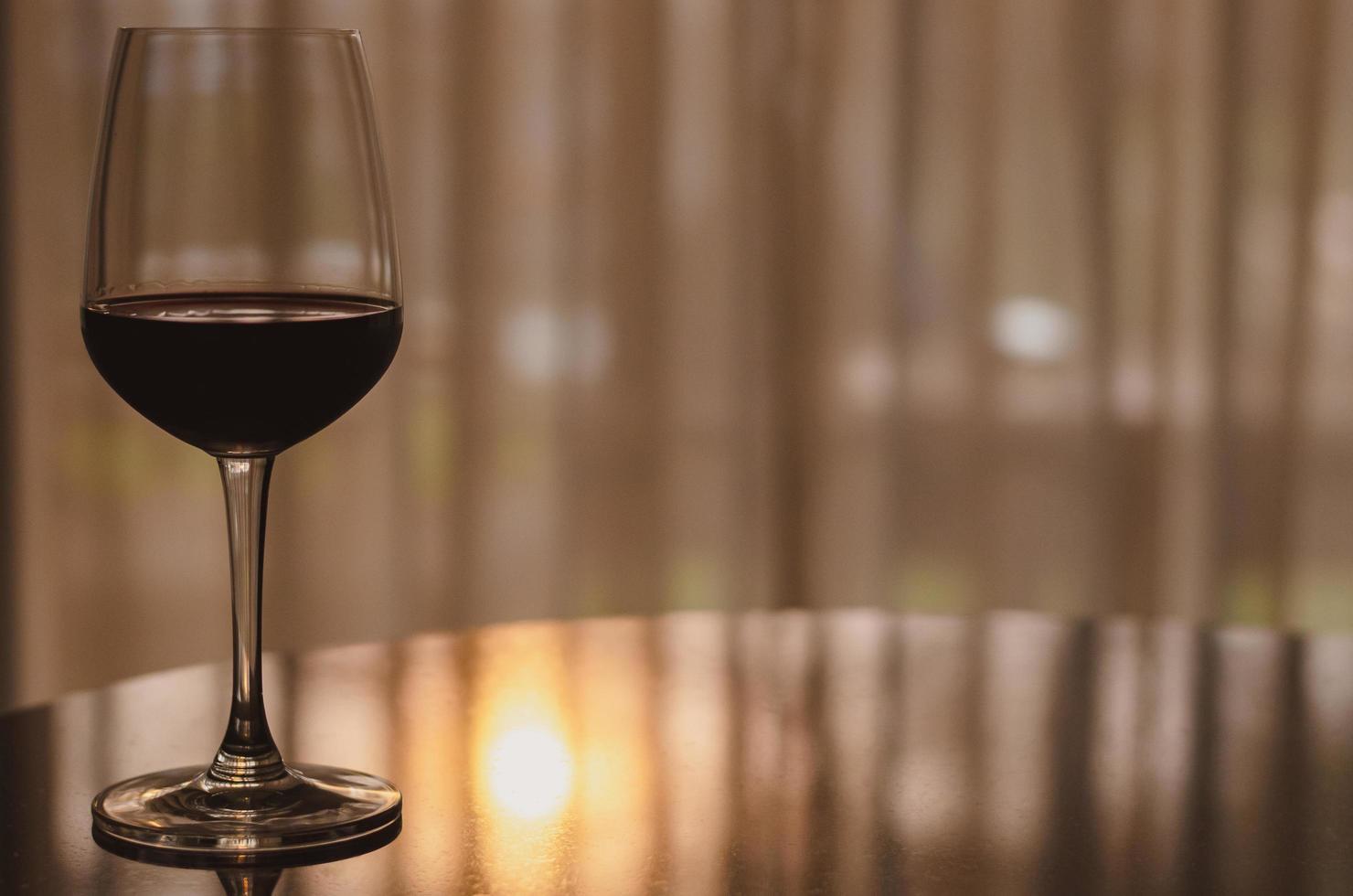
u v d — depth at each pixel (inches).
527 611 108.5
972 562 110.9
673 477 109.3
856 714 37.2
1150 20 107.6
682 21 106.7
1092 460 110.1
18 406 104.0
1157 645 45.4
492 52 105.2
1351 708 38.7
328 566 106.9
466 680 40.1
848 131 108.0
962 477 110.3
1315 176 108.3
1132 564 110.8
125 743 35.3
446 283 106.0
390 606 107.3
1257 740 35.6
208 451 28.8
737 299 108.3
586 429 108.1
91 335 27.1
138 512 105.2
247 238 27.0
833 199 108.4
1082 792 31.4
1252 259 109.0
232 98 26.9
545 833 28.2
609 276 107.4
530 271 106.7
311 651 43.4
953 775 32.4
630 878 25.9
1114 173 108.2
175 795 29.3
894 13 107.5
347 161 27.5
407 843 27.6
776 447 109.7
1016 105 108.0
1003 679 40.9
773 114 107.6
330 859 26.7
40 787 31.6
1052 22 107.7
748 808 29.9
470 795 30.5
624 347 108.0
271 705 37.4
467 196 105.7
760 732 35.5
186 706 38.7
